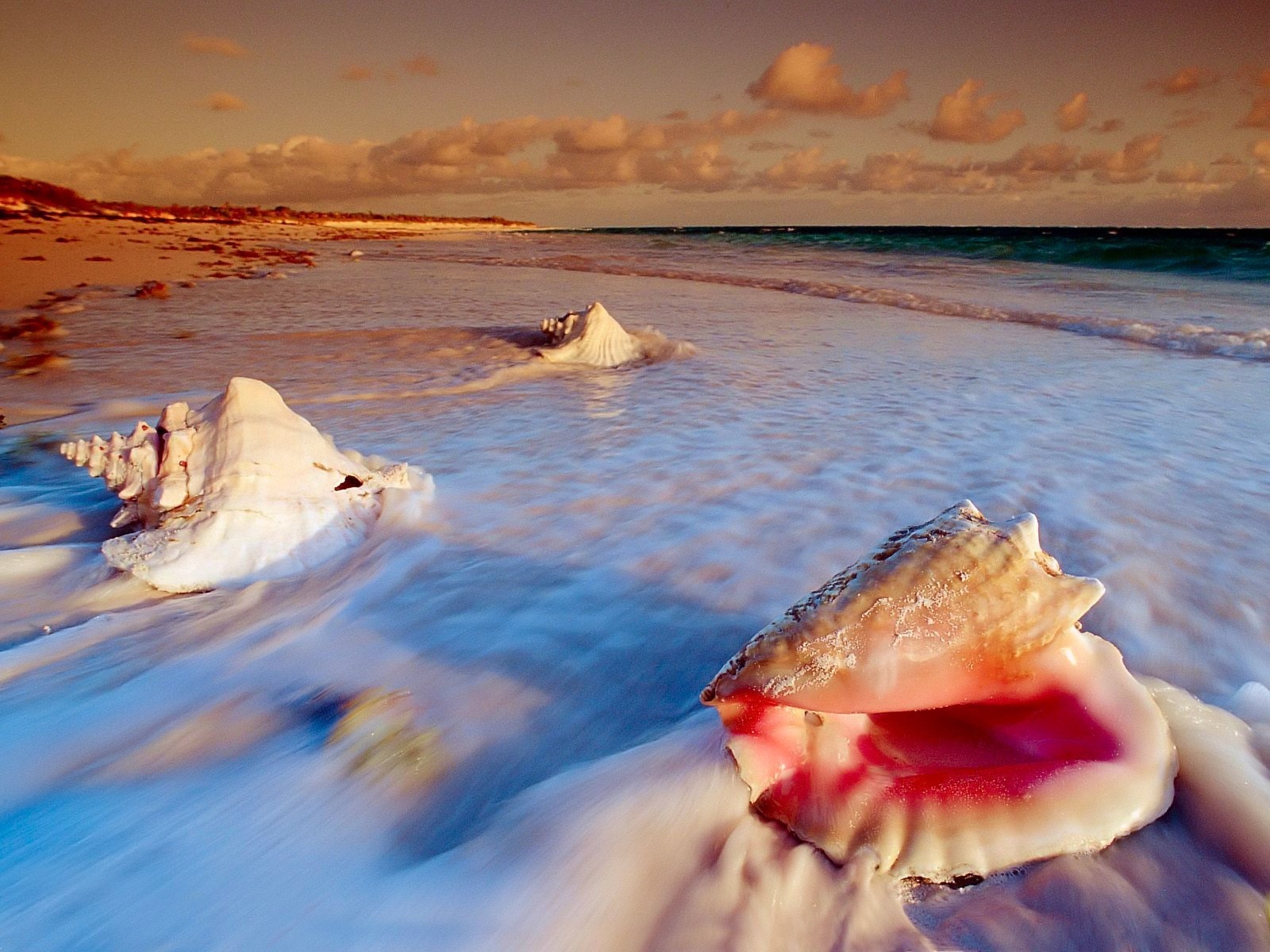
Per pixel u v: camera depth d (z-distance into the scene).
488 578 0.52
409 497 0.61
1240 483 0.67
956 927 0.28
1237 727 0.34
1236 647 0.43
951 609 0.32
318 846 0.30
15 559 0.52
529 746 0.36
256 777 0.34
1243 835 0.29
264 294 2.18
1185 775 0.31
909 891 0.29
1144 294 2.12
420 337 1.48
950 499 0.64
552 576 0.52
